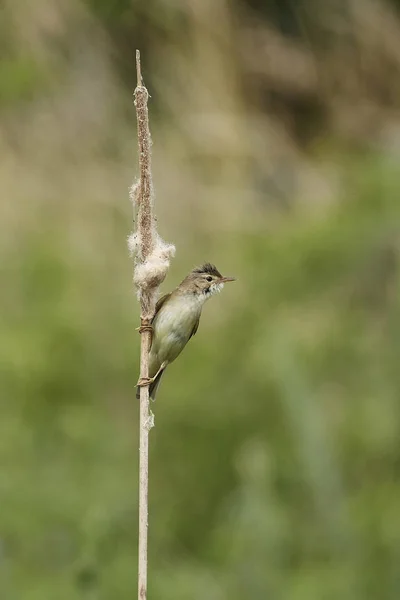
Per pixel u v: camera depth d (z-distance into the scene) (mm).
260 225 16172
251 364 13281
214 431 12867
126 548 9844
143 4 17906
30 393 12484
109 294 14461
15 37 17109
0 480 10547
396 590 9914
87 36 17828
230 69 18172
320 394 12742
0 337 13016
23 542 9922
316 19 19734
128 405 13164
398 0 20391
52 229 15422
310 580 9773
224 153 17234
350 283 14266
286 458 11758
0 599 9023
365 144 18750
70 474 11156
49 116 16828
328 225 14719
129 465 11914
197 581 9789
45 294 14023
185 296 7969
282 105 19172
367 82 19641
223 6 18312
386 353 13328
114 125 17297
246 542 9789
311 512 11031
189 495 12430
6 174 16094
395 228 14430
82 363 13117
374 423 12500
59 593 8977
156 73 17906
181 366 13820
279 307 14250
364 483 12062
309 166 17922
